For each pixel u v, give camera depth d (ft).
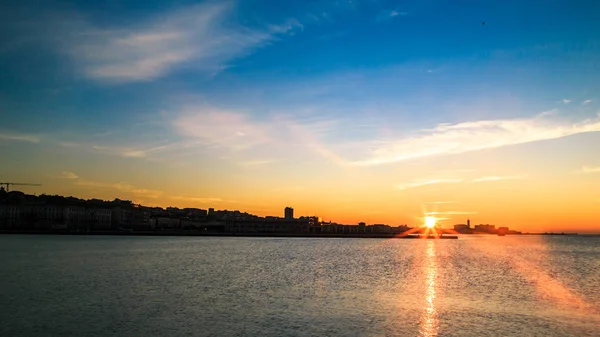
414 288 239.71
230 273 305.94
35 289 221.25
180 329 145.28
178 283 248.11
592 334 145.59
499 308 184.75
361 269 348.59
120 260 402.52
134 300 192.44
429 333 145.28
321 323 155.74
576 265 410.52
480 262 435.94
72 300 191.31
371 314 170.60
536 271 346.13
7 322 152.05
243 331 144.15
